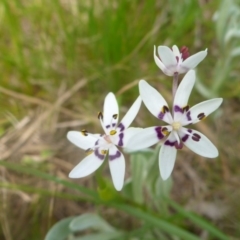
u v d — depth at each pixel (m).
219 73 0.12
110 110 0.07
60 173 0.12
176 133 0.06
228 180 0.12
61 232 0.09
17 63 0.13
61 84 0.14
